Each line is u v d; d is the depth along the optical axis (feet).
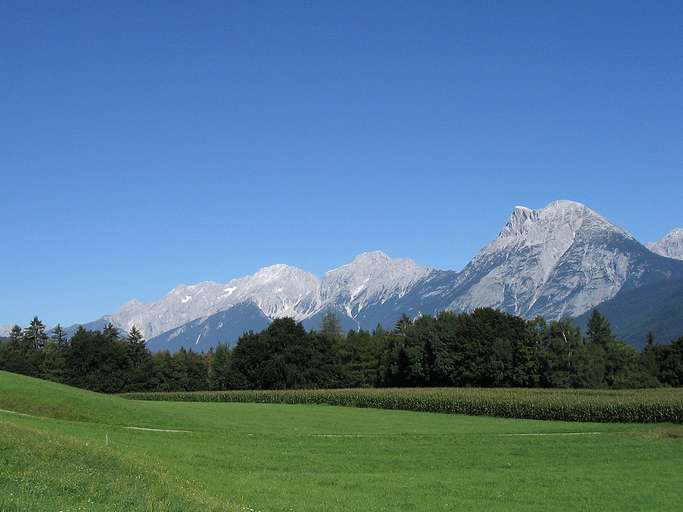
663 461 153.89
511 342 480.23
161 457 121.39
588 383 451.94
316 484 112.47
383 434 204.85
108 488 74.95
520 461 150.61
